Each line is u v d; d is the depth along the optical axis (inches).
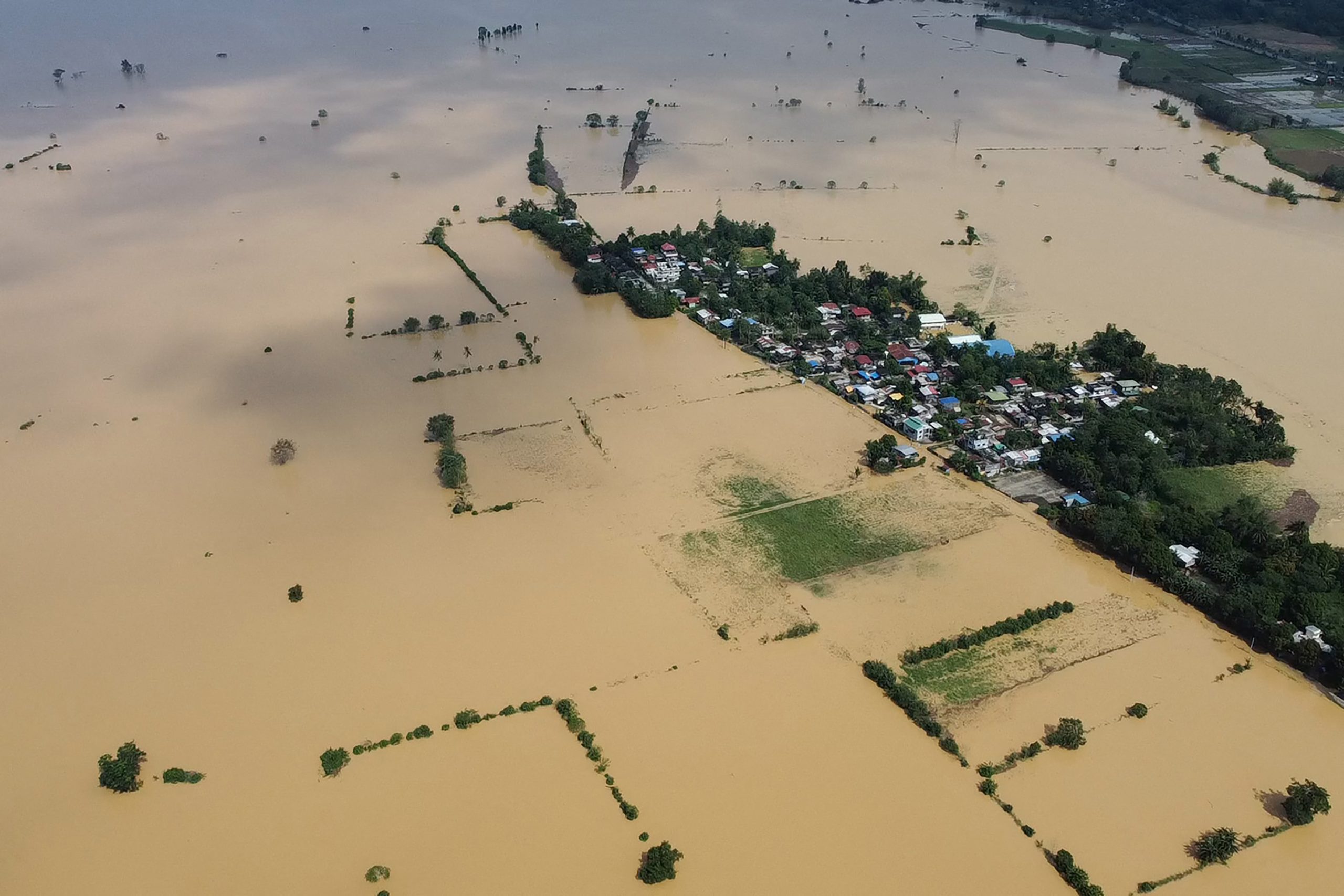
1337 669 3297.2
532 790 2901.1
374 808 2842.0
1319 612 3508.9
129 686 3240.7
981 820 2837.1
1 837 2753.4
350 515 4111.7
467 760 2999.5
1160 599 3720.5
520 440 4687.5
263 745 3036.4
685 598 3676.2
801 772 2972.4
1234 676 3361.2
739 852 2728.8
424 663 3346.5
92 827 2785.4
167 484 4291.3
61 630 3472.0
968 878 2669.8
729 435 4761.3
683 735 3093.0
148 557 3846.0
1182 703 3240.7
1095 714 3193.9
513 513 4151.1
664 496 4281.5
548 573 3794.3
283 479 4343.0
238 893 2600.9
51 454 4493.1
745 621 3570.4
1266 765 3024.1
